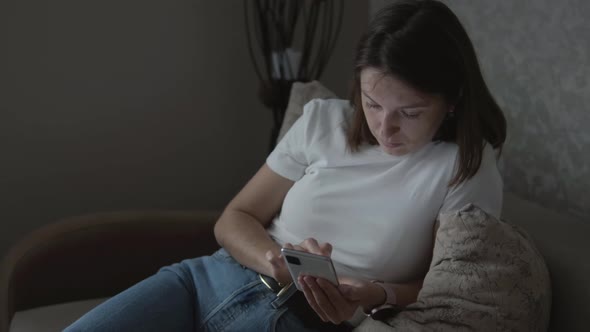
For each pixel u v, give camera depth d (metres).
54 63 2.08
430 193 1.16
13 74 2.04
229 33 2.29
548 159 1.53
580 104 1.41
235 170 2.45
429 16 1.06
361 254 1.21
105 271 1.67
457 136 1.15
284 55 2.14
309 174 1.30
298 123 1.35
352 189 1.23
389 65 1.03
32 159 2.13
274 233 1.34
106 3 2.10
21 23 2.01
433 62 1.04
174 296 1.24
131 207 2.32
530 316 1.07
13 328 1.43
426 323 1.07
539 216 1.43
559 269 1.21
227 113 2.37
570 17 1.41
